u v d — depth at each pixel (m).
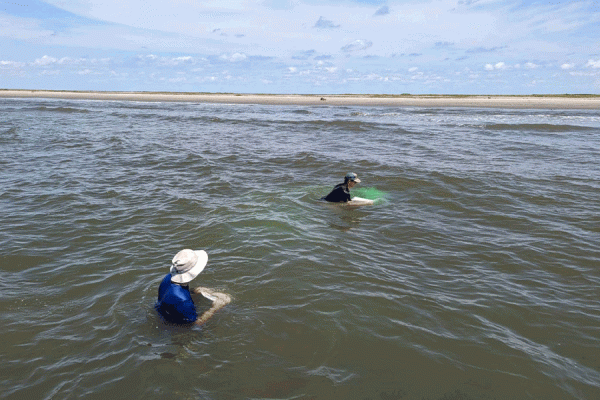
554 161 13.19
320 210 8.03
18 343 3.62
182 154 14.02
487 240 6.48
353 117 31.84
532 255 5.88
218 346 3.63
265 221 7.13
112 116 29.86
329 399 2.99
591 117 32.22
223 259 5.53
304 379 3.21
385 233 6.79
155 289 4.64
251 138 18.80
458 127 23.97
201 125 24.42
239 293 4.62
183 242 6.13
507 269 5.43
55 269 5.16
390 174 11.13
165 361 3.40
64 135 18.56
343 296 4.57
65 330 3.85
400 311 4.29
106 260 5.45
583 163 12.84
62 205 7.95
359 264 5.48
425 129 22.80
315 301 4.45
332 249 5.99
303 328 3.94
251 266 5.32
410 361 3.46
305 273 5.14
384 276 5.13
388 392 3.08
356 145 16.80
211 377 3.22
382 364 3.42
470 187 9.80
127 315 4.10
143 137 18.45
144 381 3.15
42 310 4.20
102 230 6.61
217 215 7.42
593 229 6.96
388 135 20.20
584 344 3.76
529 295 4.71
